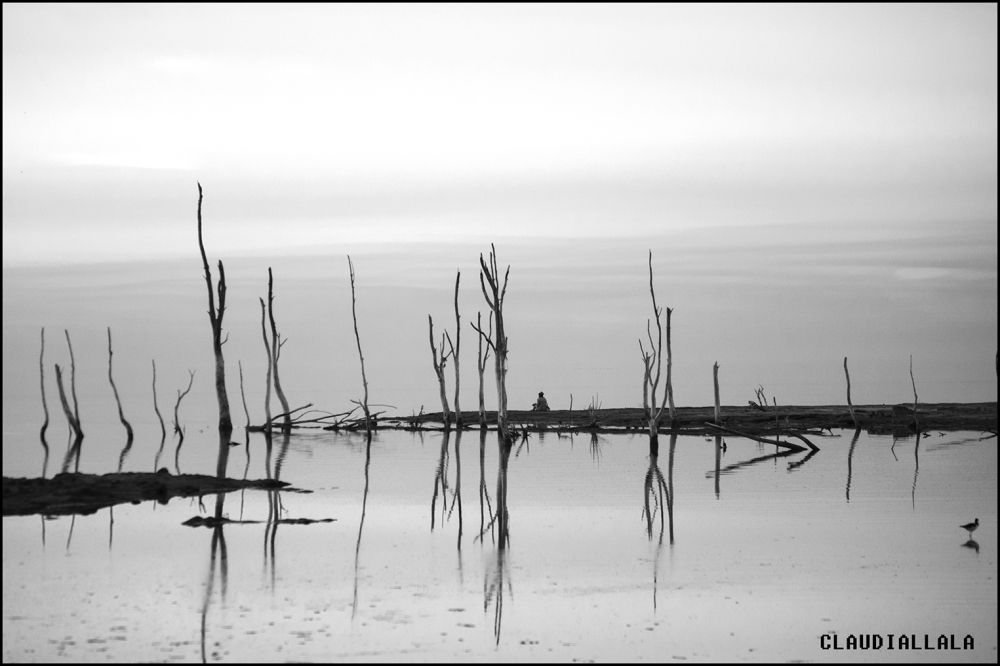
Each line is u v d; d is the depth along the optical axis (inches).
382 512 1058.1
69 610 666.2
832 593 724.7
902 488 1218.0
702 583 750.5
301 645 604.7
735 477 1350.9
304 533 929.5
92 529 926.4
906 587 738.8
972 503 1099.9
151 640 608.4
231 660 577.9
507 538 918.4
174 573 765.3
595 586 743.7
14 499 1065.5
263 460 1592.0
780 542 896.9
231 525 959.6
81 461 1563.7
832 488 1227.9
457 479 1349.7
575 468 1480.1
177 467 1477.6
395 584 743.1
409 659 585.6
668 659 593.0
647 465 1514.5
